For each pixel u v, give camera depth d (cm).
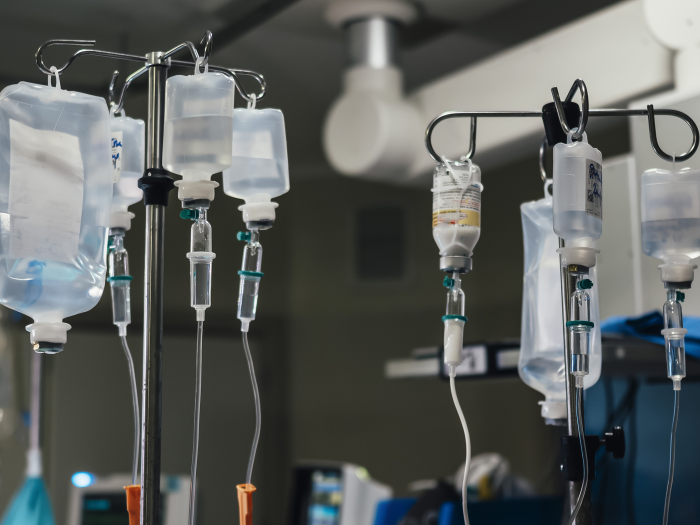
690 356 133
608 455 166
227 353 504
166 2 353
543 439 435
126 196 119
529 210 125
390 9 355
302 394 512
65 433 439
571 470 105
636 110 106
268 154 110
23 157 98
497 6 358
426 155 347
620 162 207
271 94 448
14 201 97
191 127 102
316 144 504
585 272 102
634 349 145
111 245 120
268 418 510
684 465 154
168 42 388
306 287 519
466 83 334
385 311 498
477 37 389
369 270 504
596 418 170
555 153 102
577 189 99
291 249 523
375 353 499
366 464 494
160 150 105
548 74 302
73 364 447
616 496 163
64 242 100
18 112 100
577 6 344
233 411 501
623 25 275
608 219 209
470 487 259
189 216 105
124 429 457
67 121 103
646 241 109
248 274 110
